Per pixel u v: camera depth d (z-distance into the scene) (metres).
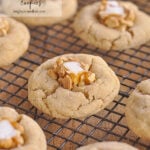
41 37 0.45
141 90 0.35
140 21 0.43
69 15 0.46
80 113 0.34
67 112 0.34
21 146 0.31
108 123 0.36
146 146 0.32
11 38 0.40
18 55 0.40
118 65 0.42
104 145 0.31
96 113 0.36
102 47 0.42
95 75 0.36
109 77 0.36
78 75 0.35
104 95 0.35
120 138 0.33
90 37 0.42
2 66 0.40
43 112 0.35
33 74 0.37
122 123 0.36
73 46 0.44
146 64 0.42
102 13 0.43
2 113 0.33
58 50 0.43
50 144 0.33
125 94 0.37
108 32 0.42
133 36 0.42
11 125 0.31
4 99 0.38
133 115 0.33
